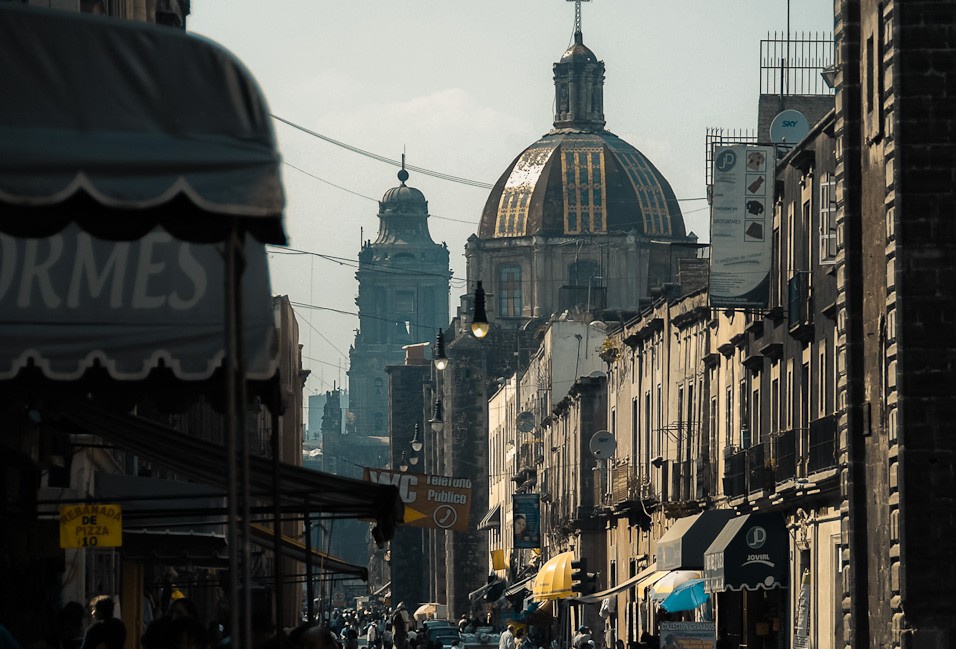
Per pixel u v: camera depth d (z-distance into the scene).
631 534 136.75
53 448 46.66
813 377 83.75
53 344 27.11
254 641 30.91
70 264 27.44
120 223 20.66
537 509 192.62
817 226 82.81
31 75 19.23
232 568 20.50
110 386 29.48
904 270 64.88
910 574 63.97
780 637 88.69
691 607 94.12
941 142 64.94
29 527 43.75
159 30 19.56
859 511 71.00
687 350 116.69
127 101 19.42
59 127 19.20
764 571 87.00
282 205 19.72
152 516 41.09
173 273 27.67
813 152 83.62
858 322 71.75
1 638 26.34
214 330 27.61
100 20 19.41
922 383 64.56
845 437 72.00
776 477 88.06
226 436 20.50
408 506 95.75
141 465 76.38
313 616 37.62
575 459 167.25
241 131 19.66
